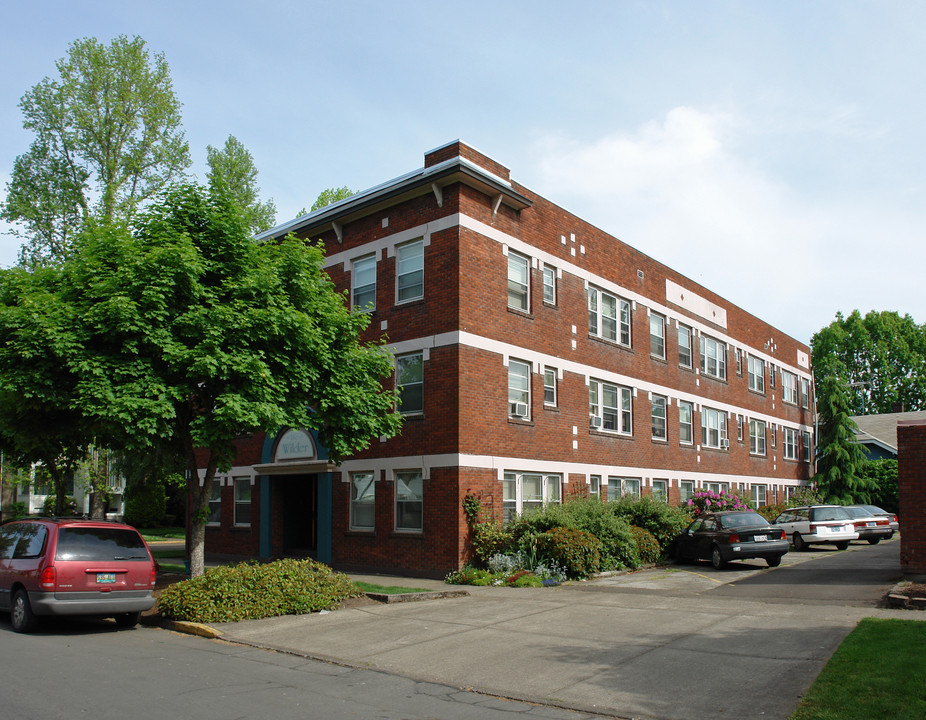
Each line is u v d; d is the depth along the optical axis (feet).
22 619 40.45
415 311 68.59
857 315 226.58
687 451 100.99
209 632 39.96
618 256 89.56
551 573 60.90
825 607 42.52
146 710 24.56
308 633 39.45
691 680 28.12
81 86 99.40
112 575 41.11
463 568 62.28
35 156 99.14
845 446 140.26
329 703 26.04
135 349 43.91
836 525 88.28
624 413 88.43
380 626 41.09
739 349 122.42
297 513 83.41
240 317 45.65
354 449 55.26
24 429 52.39
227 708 25.03
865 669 26.81
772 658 30.66
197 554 51.72
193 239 48.83
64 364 44.32
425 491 65.46
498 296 69.56
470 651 34.53
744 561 76.89
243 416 44.34
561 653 33.50
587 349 81.46
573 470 76.74
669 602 47.55
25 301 44.21
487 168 70.08
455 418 64.03
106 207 96.94
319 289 54.34
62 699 25.76
